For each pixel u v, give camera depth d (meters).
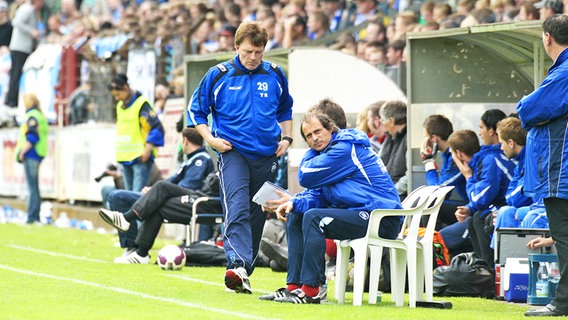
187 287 35.81
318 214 30.81
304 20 64.50
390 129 44.06
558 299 29.03
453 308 31.72
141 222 47.84
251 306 30.00
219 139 33.97
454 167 41.53
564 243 28.84
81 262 45.81
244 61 34.12
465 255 36.12
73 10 90.88
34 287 34.62
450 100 44.31
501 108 44.59
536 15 50.28
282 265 43.41
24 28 85.81
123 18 79.69
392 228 31.69
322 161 31.06
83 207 71.56
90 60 72.19
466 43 44.25
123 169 55.97
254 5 69.38
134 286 35.72
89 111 72.50
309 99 49.75
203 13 70.62
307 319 27.28
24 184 79.31
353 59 49.75
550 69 29.05
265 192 31.81
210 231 51.62
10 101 85.69
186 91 55.22
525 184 29.64
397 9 63.44
